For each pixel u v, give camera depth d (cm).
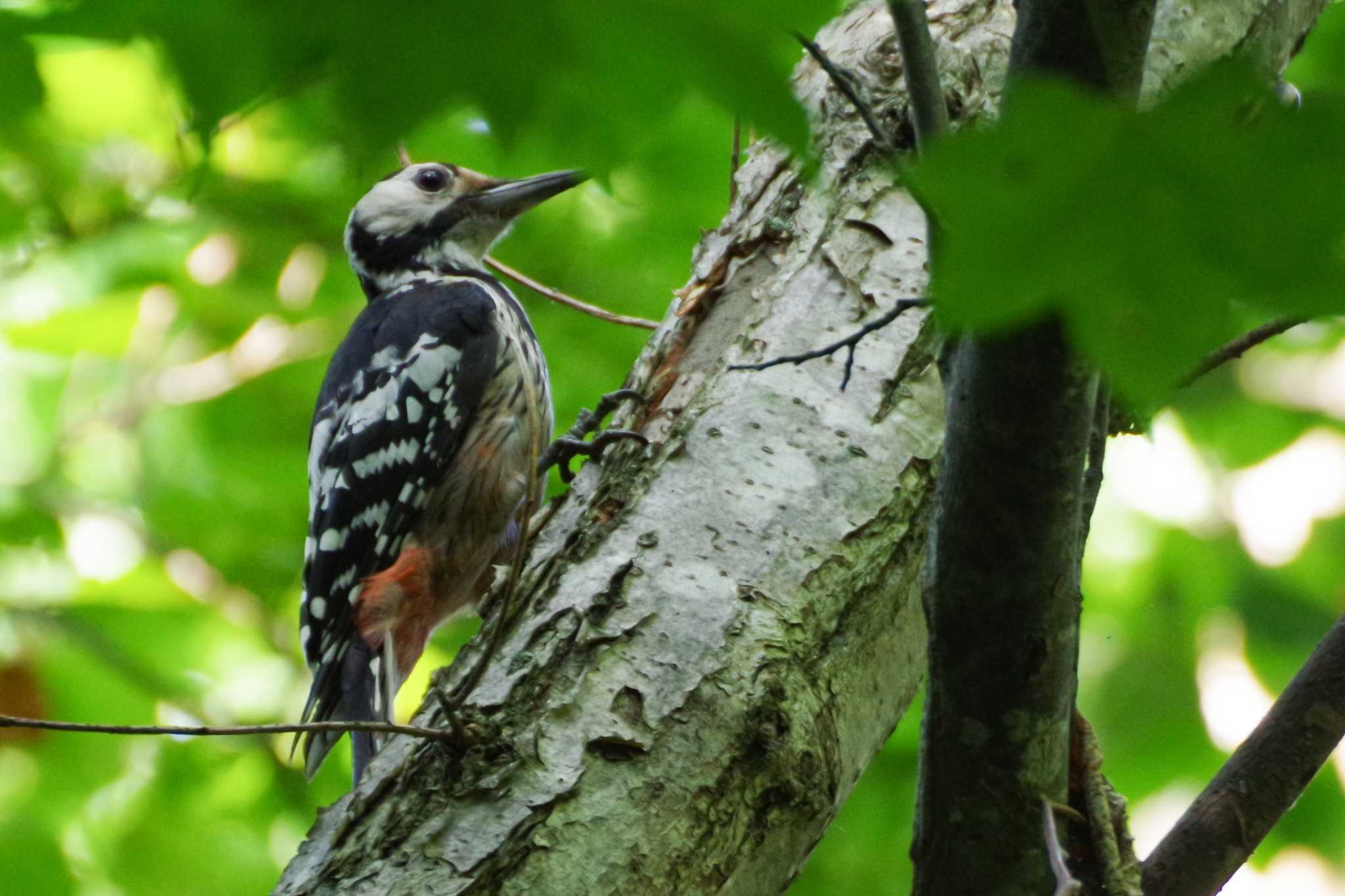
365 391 1001
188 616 1169
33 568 1185
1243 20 657
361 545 983
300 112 304
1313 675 532
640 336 1170
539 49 243
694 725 511
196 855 1115
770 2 234
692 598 538
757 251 664
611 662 523
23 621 1138
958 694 443
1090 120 220
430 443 984
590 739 505
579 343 1171
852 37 707
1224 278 224
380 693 946
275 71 280
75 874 1084
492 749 504
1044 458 395
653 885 486
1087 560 1333
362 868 490
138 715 1144
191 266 1186
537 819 489
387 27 242
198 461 1219
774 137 245
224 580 1209
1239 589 1306
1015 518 407
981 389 391
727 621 533
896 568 568
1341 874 1170
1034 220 225
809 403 593
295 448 1226
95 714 1137
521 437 1005
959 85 673
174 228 1166
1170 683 1275
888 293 621
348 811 515
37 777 1109
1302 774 520
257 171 1152
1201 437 1350
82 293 1149
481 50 244
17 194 1139
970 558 419
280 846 1148
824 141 673
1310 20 690
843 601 554
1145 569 1323
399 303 1038
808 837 526
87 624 1146
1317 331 1312
